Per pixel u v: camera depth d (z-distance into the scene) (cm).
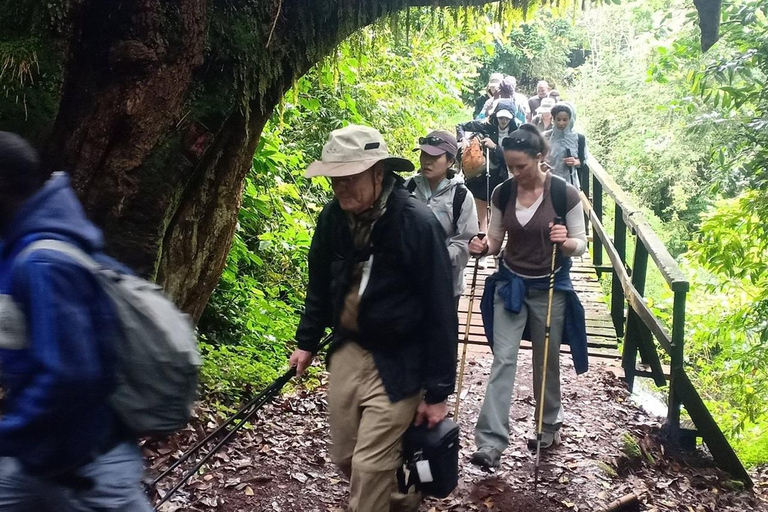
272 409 485
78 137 336
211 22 359
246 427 447
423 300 275
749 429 863
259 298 650
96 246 186
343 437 291
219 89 363
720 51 776
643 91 1797
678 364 478
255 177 666
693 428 496
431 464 277
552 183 403
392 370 276
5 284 174
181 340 190
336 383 288
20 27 325
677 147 1599
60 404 168
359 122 902
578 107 2230
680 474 463
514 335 412
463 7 441
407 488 284
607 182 747
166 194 350
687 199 1661
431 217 271
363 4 407
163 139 348
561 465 422
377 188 268
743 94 618
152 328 186
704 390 1051
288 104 714
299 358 308
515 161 393
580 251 401
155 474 375
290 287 752
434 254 269
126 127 338
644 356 579
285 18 389
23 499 189
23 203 180
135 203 345
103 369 179
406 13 426
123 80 334
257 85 381
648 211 1684
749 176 646
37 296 168
